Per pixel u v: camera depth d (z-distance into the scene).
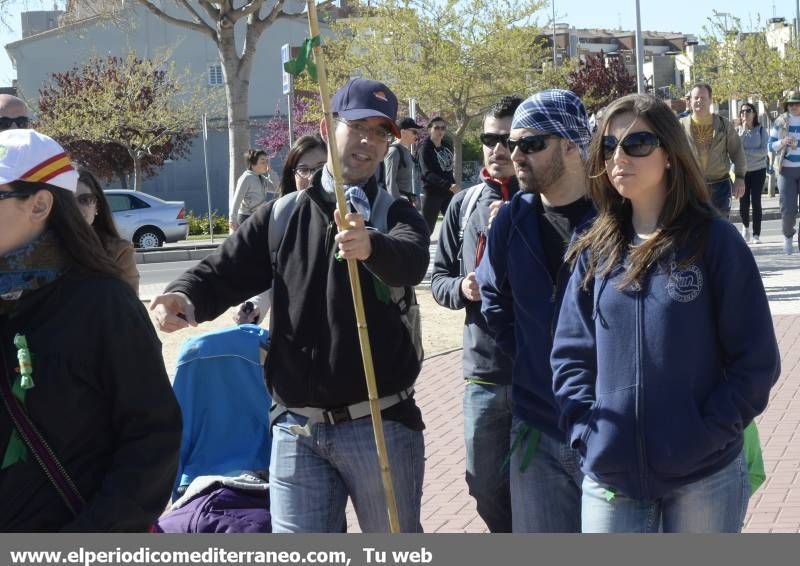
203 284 4.10
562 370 3.56
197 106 42.34
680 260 3.31
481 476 4.80
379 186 4.20
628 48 99.88
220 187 46.62
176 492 5.29
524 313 4.04
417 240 3.98
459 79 35.59
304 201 4.12
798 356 9.33
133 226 27.77
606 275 3.41
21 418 2.86
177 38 47.06
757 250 16.36
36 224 2.94
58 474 2.88
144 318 3.01
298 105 42.44
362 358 3.92
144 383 2.94
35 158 2.91
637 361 3.31
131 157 42.56
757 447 3.98
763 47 41.75
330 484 4.09
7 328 2.90
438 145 15.09
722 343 3.34
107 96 39.44
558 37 70.62
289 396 4.03
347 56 37.19
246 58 19.19
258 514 4.93
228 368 5.38
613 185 3.47
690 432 3.25
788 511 5.77
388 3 36.28
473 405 4.75
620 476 3.33
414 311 4.10
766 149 17.09
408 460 4.08
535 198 4.11
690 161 3.37
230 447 5.33
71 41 48.28
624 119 3.39
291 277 4.05
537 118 4.02
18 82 49.09
